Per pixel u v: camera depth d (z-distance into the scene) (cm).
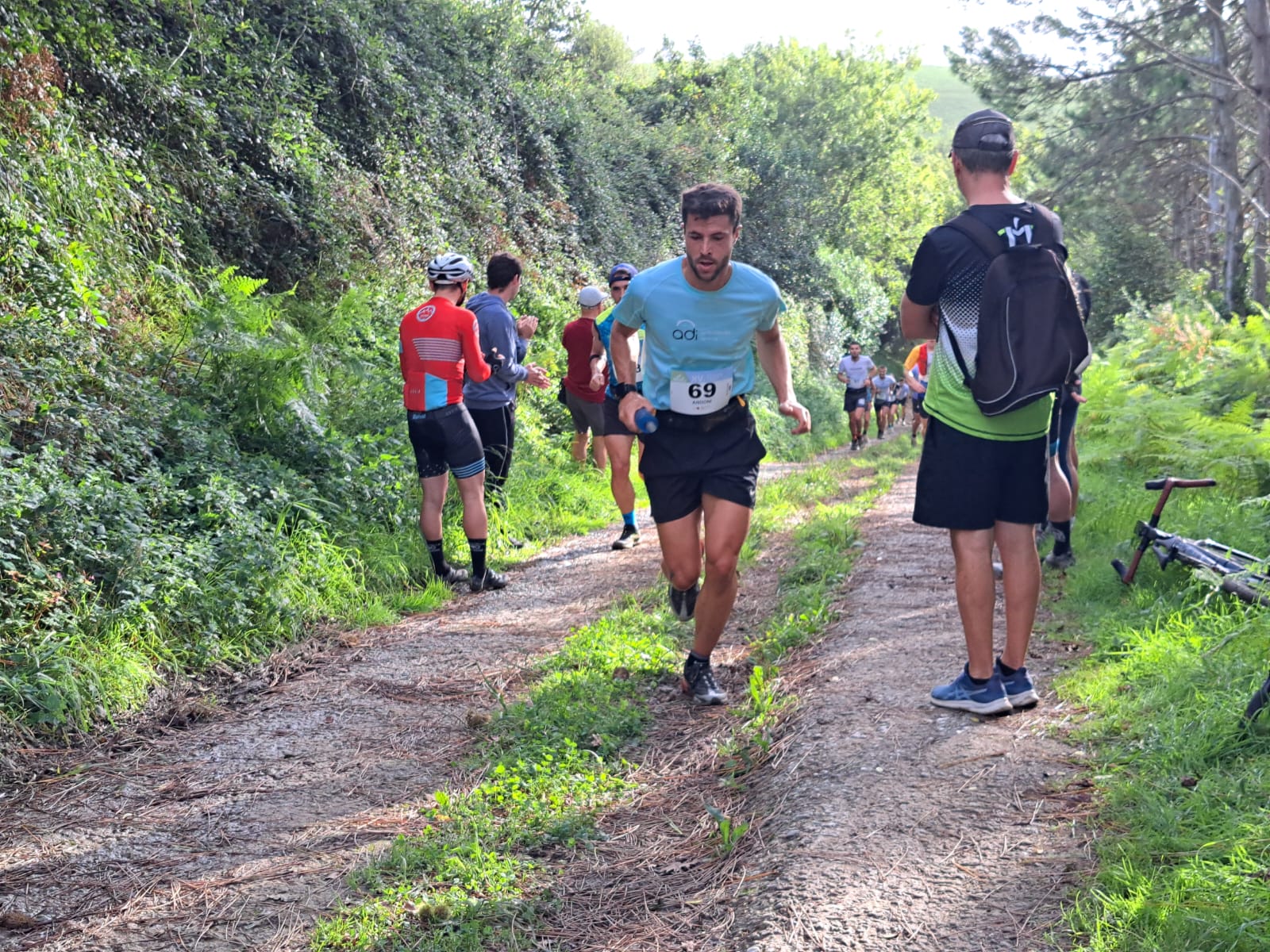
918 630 460
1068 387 521
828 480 1088
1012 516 344
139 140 842
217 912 277
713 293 374
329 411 768
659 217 2295
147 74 870
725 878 276
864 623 483
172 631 477
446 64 1532
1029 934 227
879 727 349
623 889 280
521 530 809
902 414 3189
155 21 941
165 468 578
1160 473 775
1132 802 274
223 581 511
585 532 859
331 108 1215
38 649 407
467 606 617
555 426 1146
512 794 335
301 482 634
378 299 981
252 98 1012
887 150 5025
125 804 346
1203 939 209
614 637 495
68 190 692
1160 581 475
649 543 791
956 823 278
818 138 4953
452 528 737
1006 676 355
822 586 564
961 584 346
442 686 465
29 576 429
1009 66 2442
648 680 450
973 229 330
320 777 367
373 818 333
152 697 436
